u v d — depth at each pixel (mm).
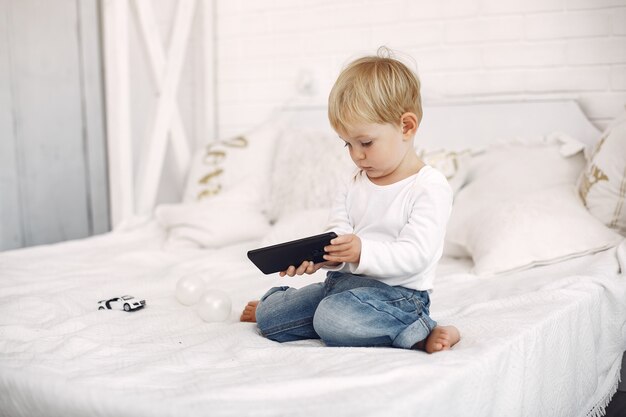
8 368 1256
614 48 2660
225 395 1085
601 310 1801
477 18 2912
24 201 3322
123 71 3020
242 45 3553
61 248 2570
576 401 1627
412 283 1445
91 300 1871
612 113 2686
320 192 2711
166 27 3693
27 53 3285
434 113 2953
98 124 3600
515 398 1344
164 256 2477
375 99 1407
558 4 2744
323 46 3314
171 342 1459
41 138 3369
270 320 1511
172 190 3662
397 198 1470
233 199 2824
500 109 2834
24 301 1760
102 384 1159
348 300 1390
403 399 1051
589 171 2320
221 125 3676
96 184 3617
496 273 2062
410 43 3072
